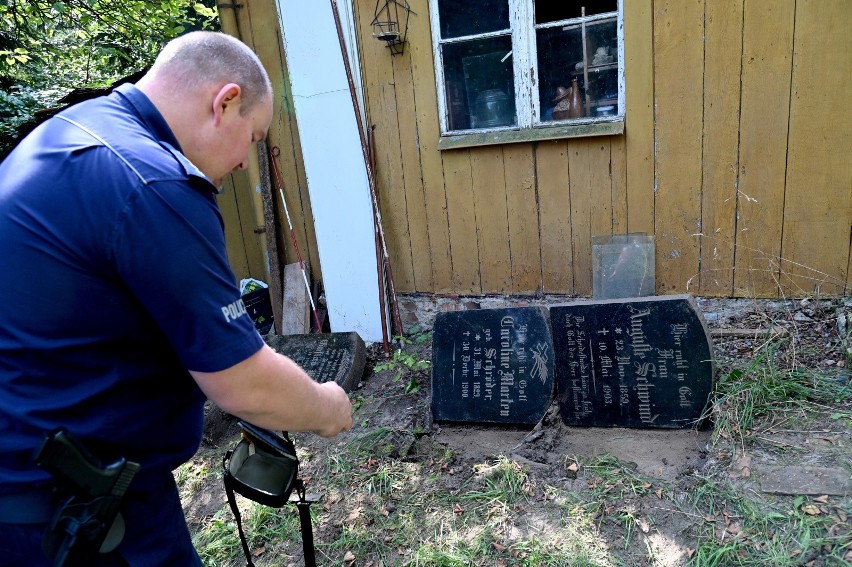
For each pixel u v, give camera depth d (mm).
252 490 1522
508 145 3852
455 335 3322
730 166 3395
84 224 1059
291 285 4707
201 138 1284
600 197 3715
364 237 4250
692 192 3510
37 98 7965
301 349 3980
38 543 1153
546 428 3051
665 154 3508
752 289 3520
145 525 1285
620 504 2393
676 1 3279
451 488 2674
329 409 1350
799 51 3115
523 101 3775
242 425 1577
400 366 3967
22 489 1138
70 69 9484
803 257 3371
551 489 2537
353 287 4387
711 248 3551
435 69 3918
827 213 3262
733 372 2949
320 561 2342
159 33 7773
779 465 2379
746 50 3211
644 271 3689
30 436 1112
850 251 3268
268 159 4617
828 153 3188
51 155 1126
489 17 3758
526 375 3162
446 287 4305
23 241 1083
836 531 2029
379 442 3076
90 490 1091
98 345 1120
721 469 2443
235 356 1107
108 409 1157
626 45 3441
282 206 4723
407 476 2803
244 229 5355
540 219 3902
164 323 1096
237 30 4395
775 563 1974
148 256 1050
